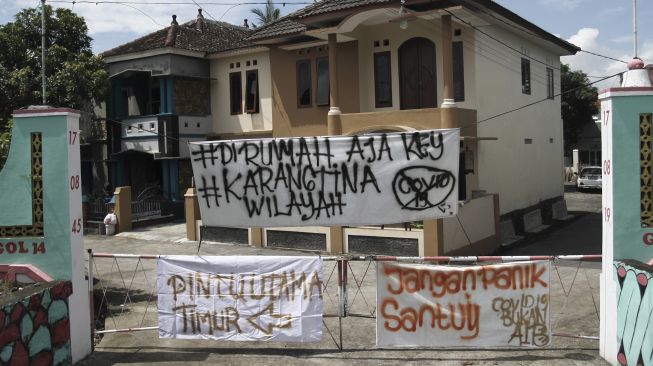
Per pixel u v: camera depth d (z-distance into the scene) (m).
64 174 6.70
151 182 22.47
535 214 18.97
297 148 7.45
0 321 5.41
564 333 7.61
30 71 16.14
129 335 7.96
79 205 6.99
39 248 6.73
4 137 8.44
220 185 7.65
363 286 10.95
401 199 7.30
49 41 17.48
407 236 13.10
